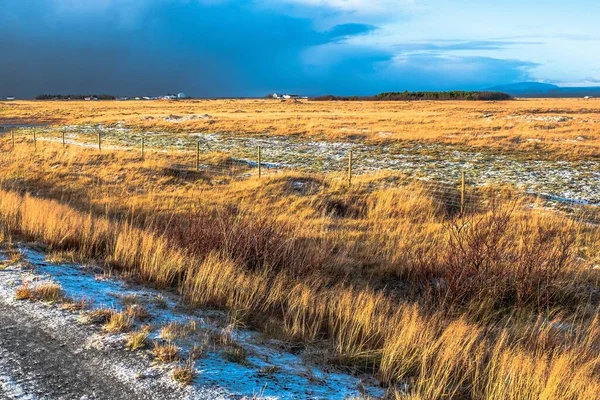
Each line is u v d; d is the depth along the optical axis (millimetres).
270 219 10305
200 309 6336
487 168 21844
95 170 22109
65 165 23297
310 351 5219
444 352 4805
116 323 5270
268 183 18031
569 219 12141
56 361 4523
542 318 6820
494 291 7176
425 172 20875
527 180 18969
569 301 7402
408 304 6922
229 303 6449
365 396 4172
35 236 9469
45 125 52406
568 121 43562
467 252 7910
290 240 8867
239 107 98000
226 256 8008
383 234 11461
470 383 4652
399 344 4973
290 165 23359
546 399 4055
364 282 8312
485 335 6035
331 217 14109
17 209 10930
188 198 16500
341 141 32750
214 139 35250
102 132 41625
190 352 4742
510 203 13977
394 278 8719
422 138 32250
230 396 3963
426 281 7695
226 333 5418
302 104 118000
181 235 9156
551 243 8812
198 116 55219
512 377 4258
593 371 4992
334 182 17812
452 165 22750
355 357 5016
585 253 9812
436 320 5961
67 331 5172
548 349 5387
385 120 47406
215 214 12305
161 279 7359
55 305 5895
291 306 6379
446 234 10578
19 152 27828
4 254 8188
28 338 5000
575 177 19438
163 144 32375
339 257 9391
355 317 5832
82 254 8602
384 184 17906
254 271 7871
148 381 4168
